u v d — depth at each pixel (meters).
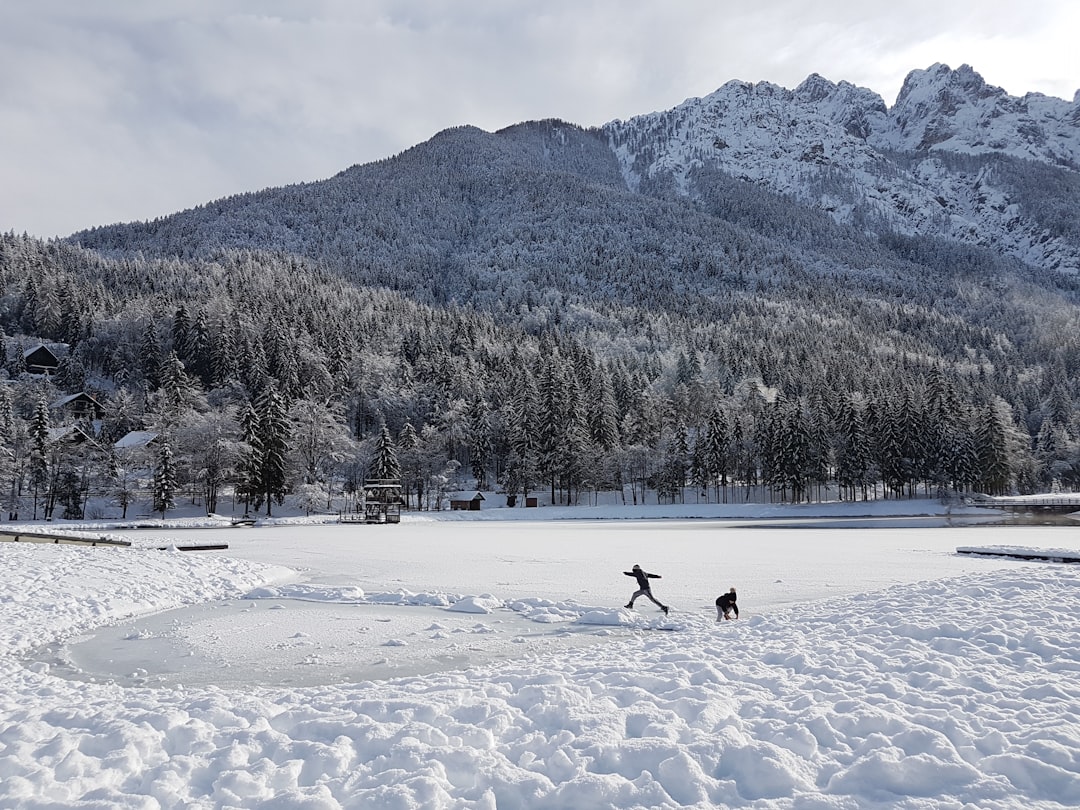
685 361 156.25
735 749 7.01
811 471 97.88
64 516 83.88
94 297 156.50
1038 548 33.16
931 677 9.29
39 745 7.43
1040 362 196.88
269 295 169.25
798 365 160.62
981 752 6.93
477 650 14.79
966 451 94.44
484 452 115.94
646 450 106.56
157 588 22.78
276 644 15.58
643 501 110.00
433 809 6.02
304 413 94.31
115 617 19.20
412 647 15.15
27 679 12.04
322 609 20.45
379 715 8.41
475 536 55.38
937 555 35.91
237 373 125.50
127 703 9.50
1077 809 5.82
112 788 6.52
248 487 80.19
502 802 6.30
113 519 81.94
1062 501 77.81
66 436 88.31
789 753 6.96
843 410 100.25
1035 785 6.24
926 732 7.18
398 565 32.53
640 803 6.14
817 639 12.24
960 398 109.81
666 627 17.17
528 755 7.18
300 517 80.38
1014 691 8.64
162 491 80.62
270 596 23.16
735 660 10.91
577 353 151.50
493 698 9.16
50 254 187.25
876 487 108.69
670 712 8.22
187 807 6.14
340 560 35.00
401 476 101.88
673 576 26.84
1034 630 11.40
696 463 102.69
